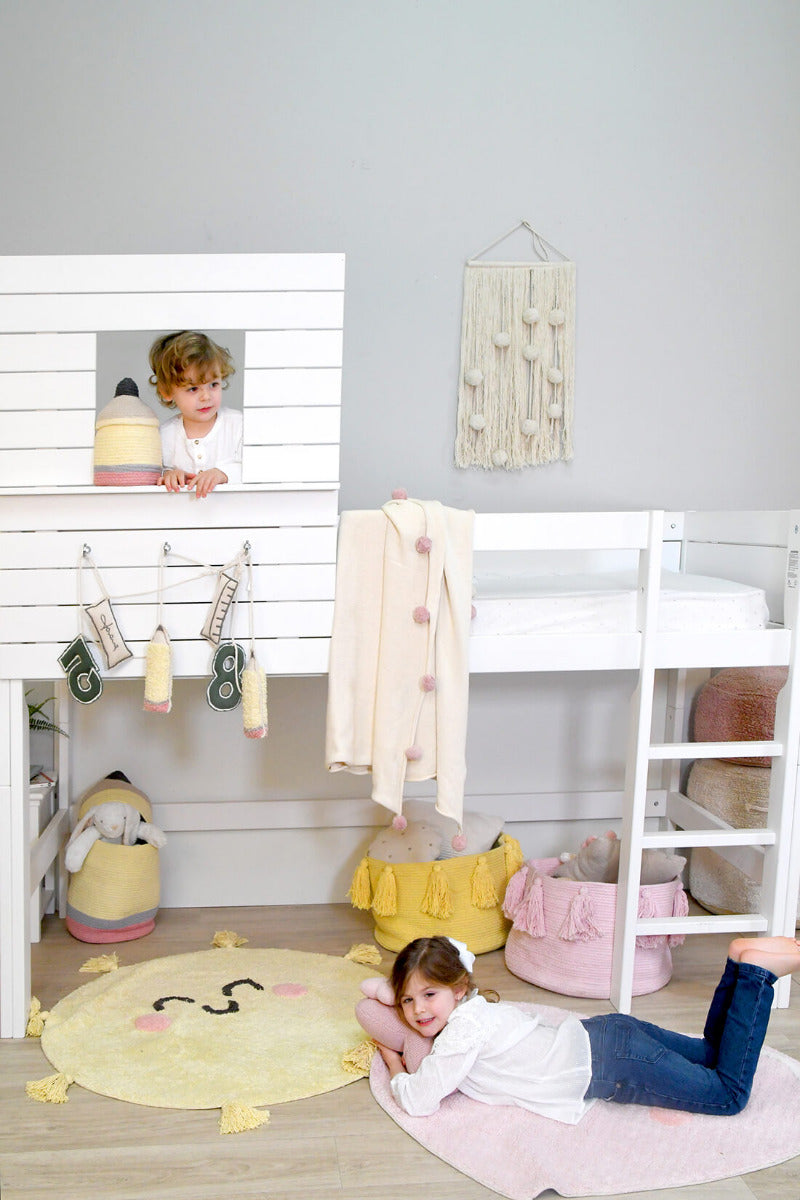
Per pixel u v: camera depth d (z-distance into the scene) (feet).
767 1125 6.31
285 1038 7.21
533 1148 6.01
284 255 7.09
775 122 9.95
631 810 7.75
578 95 9.71
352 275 9.57
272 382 7.20
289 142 9.42
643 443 10.05
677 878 8.51
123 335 9.28
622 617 7.78
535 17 9.61
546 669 7.70
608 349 9.93
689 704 10.38
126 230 9.32
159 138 9.29
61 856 9.41
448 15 9.50
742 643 7.87
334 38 9.39
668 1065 6.34
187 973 8.20
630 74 9.75
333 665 7.40
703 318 10.03
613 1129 6.22
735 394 10.14
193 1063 6.86
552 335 9.78
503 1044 6.50
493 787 10.13
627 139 9.79
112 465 7.09
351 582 7.36
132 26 9.19
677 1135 6.18
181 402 7.72
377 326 9.64
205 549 7.28
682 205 9.91
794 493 10.32
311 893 9.86
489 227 9.70
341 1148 6.04
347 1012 7.61
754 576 9.17
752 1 9.82
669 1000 7.94
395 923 8.68
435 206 9.61
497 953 8.82
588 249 9.82
